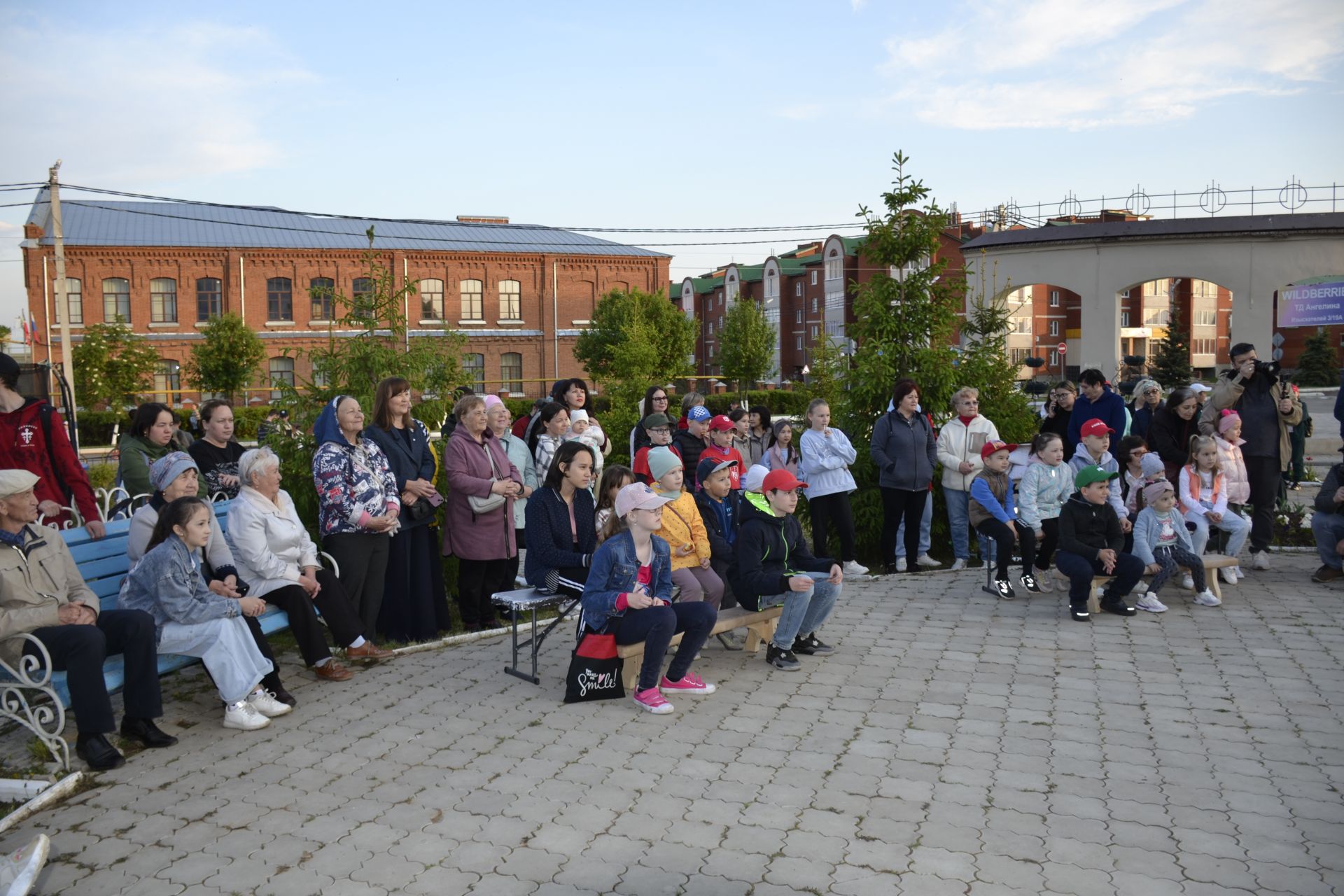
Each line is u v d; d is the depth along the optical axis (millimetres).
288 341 50438
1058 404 11203
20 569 5188
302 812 4531
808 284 69125
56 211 27125
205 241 49469
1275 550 10430
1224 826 4199
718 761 5039
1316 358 58750
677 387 56812
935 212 11609
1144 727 5434
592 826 4305
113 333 38344
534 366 56188
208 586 5992
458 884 3820
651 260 57906
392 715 5898
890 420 9961
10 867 3879
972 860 3918
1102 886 3705
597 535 6852
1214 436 9070
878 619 8023
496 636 7742
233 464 8508
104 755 5102
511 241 57094
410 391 7691
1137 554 7996
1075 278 28312
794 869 3867
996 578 8977
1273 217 26438
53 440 7207
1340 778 4695
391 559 7613
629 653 5996
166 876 3961
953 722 5559
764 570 6688
